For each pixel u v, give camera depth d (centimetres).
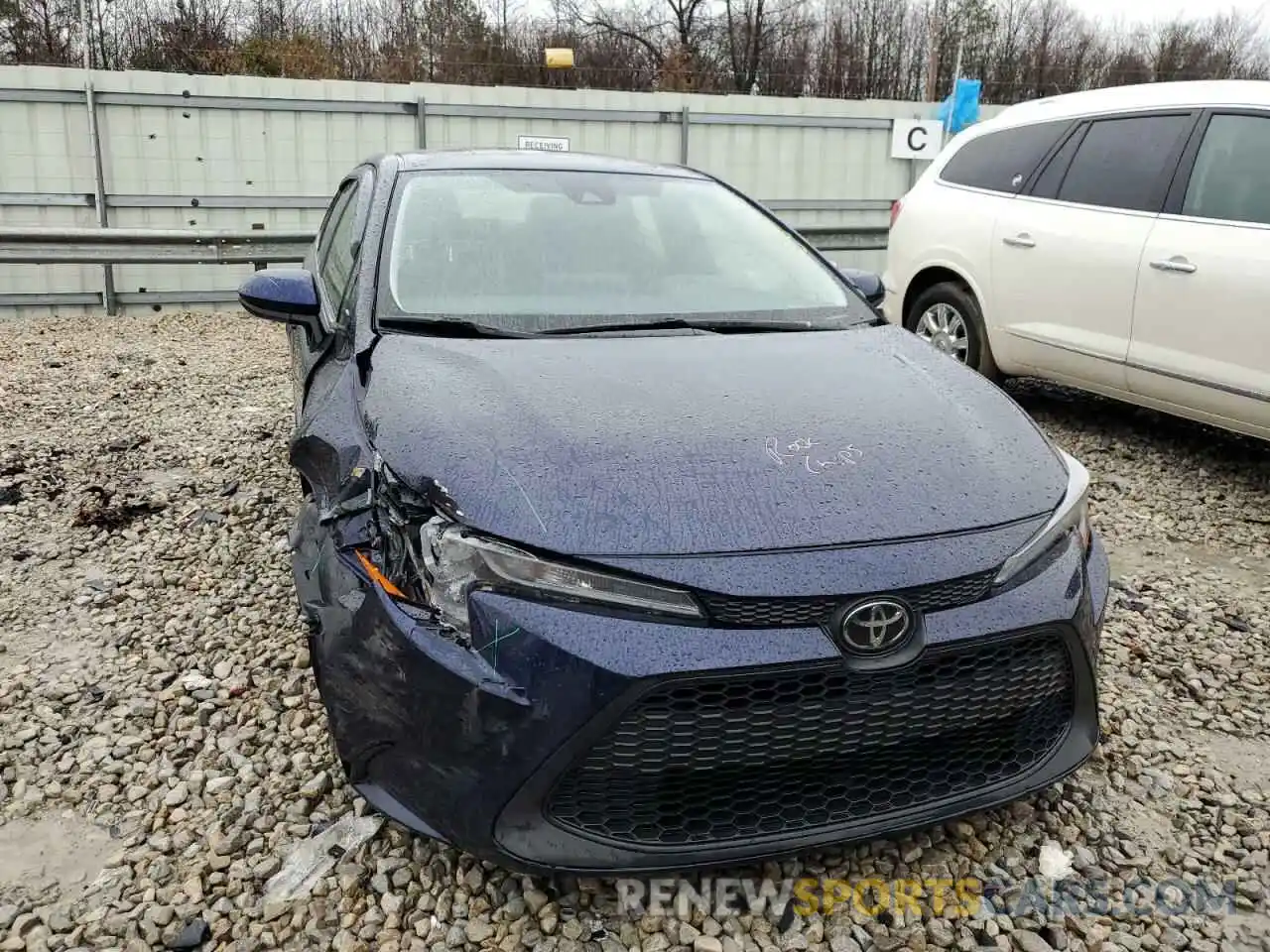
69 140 1017
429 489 213
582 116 1150
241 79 1050
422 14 2275
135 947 212
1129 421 611
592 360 269
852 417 244
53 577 389
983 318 594
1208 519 468
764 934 218
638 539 199
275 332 920
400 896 226
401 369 259
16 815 256
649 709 193
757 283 338
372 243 320
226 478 500
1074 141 554
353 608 218
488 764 196
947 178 630
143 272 1062
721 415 239
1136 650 343
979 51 3023
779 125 1210
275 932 217
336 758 271
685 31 3180
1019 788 222
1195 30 3359
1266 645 351
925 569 203
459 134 1121
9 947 213
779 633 195
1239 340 455
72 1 1927
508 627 196
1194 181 488
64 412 622
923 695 206
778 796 205
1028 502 226
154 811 256
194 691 308
